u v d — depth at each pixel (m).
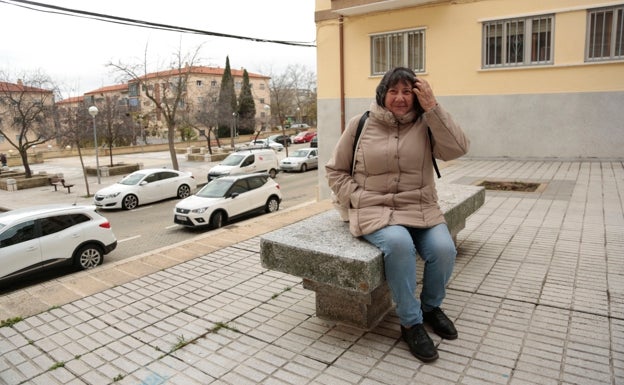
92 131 27.94
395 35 15.20
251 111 55.31
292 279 4.59
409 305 2.84
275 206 14.14
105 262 9.54
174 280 4.77
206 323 3.66
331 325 3.42
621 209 6.61
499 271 4.30
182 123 43.69
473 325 3.26
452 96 14.33
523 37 13.11
